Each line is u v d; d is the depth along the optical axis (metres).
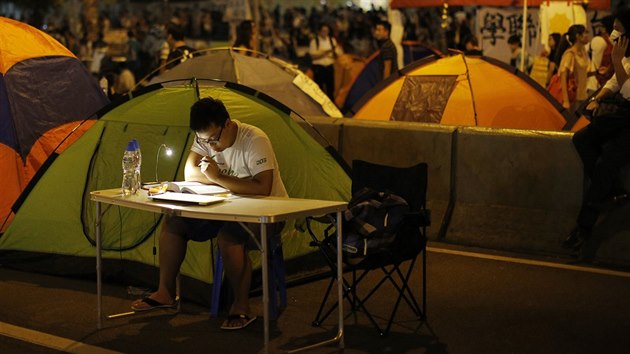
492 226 8.92
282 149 7.90
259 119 7.86
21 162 9.15
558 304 7.15
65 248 8.09
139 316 6.91
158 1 34.97
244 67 12.20
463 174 9.16
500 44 16.33
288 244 7.77
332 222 6.08
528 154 8.80
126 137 7.99
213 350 6.16
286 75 12.55
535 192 8.78
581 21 14.56
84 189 8.13
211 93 7.92
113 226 7.89
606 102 8.22
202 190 6.32
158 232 7.68
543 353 6.08
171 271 6.77
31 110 9.36
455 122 12.12
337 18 29.83
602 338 6.39
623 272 8.03
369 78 16.88
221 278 6.86
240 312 6.56
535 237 8.69
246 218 5.55
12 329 6.63
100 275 6.58
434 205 9.29
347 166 8.20
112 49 28.03
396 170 6.74
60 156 8.28
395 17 17.47
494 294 7.42
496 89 12.29
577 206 8.59
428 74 12.45
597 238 8.36
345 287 6.89
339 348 6.17
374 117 12.59
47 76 9.61
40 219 8.25
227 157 6.62
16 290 7.66
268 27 27.91
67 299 7.40
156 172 7.71
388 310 7.03
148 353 6.11
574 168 8.58
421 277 7.89
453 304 7.16
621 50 8.13
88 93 9.91
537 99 12.27
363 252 6.25
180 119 7.78
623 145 8.06
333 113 12.63
